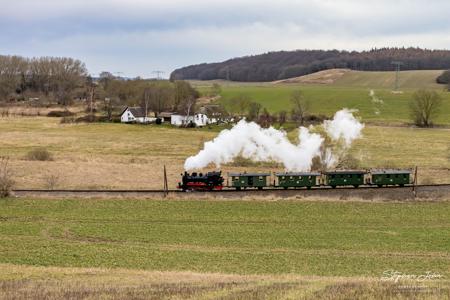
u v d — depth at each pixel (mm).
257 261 47125
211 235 56031
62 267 44438
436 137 134375
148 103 183375
